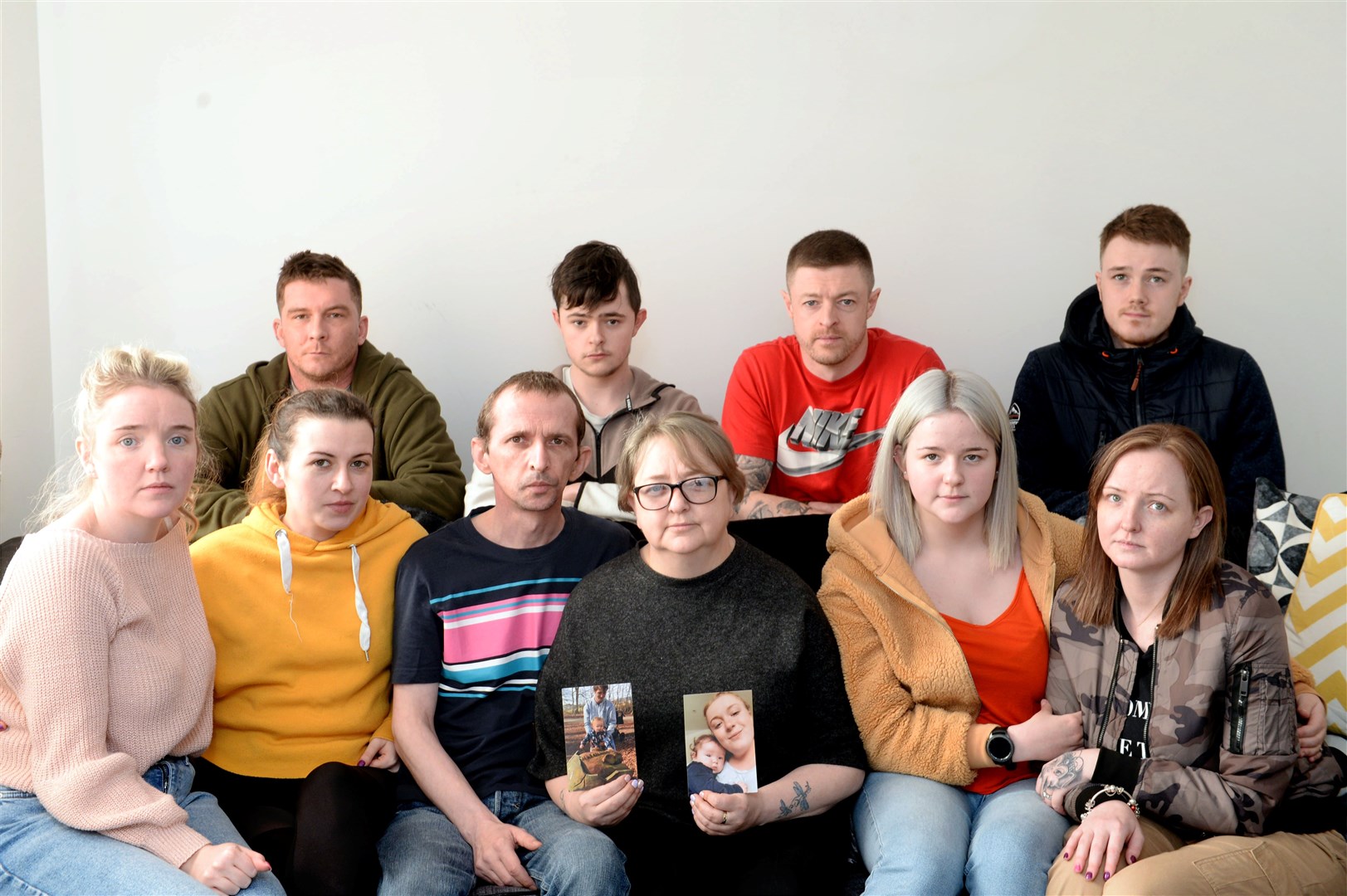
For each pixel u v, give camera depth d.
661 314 3.65
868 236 3.62
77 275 3.60
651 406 3.19
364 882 1.94
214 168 3.58
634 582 2.18
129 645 2.02
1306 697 2.09
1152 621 2.10
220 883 1.82
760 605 2.14
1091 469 3.12
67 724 1.89
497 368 3.67
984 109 3.58
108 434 1.97
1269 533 2.65
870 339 3.25
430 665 2.27
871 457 3.13
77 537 1.98
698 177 3.60
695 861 2.04
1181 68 3.57
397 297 3.64
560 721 2.17
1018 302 3.66
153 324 3.63
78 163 3.57
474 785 2.24
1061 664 2.20
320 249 3.62
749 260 3.64
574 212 3.61
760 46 3.55
